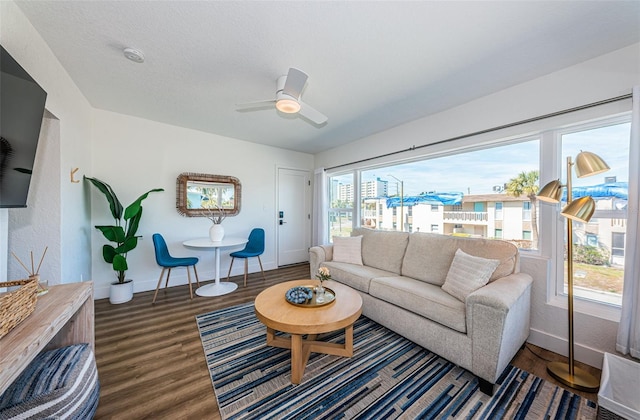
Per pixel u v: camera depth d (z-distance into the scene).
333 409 1.37
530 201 2.23
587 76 1.85
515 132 2.22
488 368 1.48
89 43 1.69
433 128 2.91
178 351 1.90
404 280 2.37
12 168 1.17
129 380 1.58
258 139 4.05
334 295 1.98
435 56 1.83
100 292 2.97
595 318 1.77
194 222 3.65
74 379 1.12
